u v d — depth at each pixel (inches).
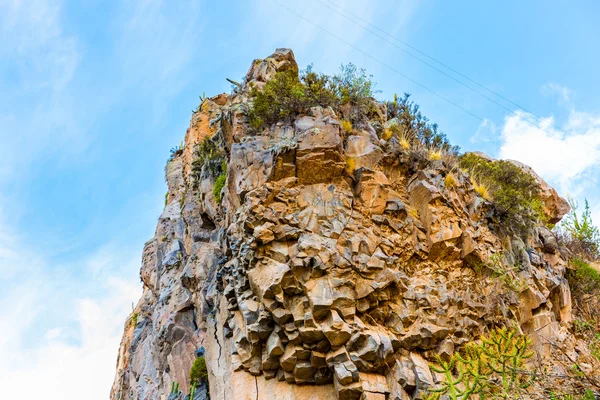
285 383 537.3
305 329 506.0
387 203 609.9
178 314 876.0
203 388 732.7
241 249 565.6
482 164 827.4
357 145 631.8
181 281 919.7
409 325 556.1
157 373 955.3
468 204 692.1
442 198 634.8
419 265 605.0
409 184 656.4
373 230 580.7
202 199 881.5
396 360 535.8
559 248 794.8
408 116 774.5
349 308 517.0
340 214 565.3
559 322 676.1
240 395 538.3
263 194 565.0
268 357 534.9
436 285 592.4
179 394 775.1
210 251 880.9
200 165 995.9
